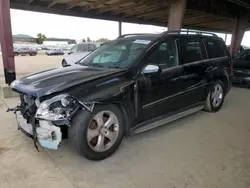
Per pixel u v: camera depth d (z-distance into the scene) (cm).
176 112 367
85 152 255
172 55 353
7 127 362
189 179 235
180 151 295
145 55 313
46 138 247
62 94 243
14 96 557
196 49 404
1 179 231
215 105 457
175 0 834
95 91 256
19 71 1204
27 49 3494
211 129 371
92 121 257
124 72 291
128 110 289
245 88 735
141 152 291
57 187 220
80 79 266
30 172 244
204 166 260
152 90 314
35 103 254
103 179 234
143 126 315
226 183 229
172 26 855
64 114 239
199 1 984
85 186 223
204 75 407
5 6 538
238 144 317
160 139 330
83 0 874
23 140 318
